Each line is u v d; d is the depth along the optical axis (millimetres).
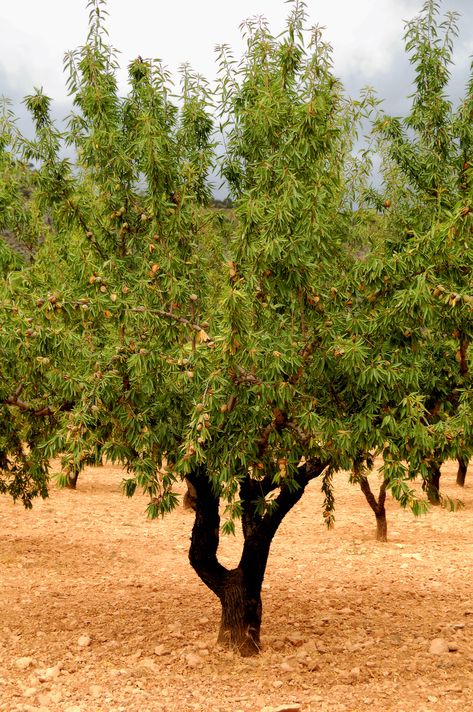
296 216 6848
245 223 6711
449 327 7383
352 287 7367
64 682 7672
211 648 8789
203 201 8734
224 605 8852
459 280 7207
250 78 8039
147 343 7078
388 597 11391
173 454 7434
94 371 7023
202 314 7945
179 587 11930
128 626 9781
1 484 11195
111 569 12953
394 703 7211
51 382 7113
